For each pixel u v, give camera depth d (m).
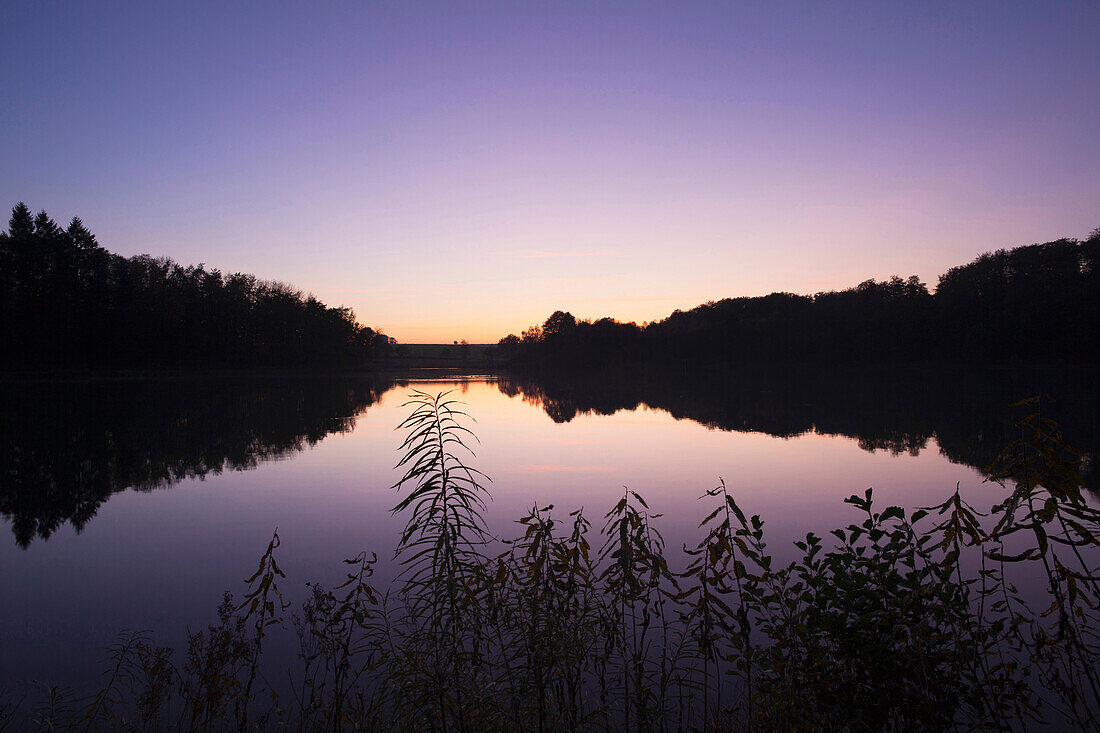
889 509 3.51
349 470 15.58
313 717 4.13
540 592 3.99
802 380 63.69
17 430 23.66
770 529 9.47
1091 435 19.58
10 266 53.03
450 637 3.43
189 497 12.59
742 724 3.68
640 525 3.76
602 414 30.23
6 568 8.34
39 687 4.98
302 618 6.12
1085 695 3.88
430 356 123.69
